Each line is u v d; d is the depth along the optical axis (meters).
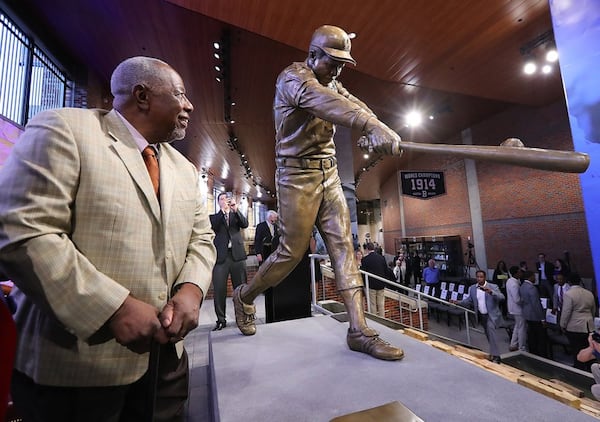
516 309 5.46
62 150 0.77
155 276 0.90
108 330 0.80
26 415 0.81
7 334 0.54
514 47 5.08
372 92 7.69
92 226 0.80
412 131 10.93
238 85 7.47
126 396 0.98
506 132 9.27
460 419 1.03
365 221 24.17
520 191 9.10
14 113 5.68
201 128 10.40
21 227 0.67
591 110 2.50
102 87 8.55
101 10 5.47
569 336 4.48
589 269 7.43
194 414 1.89
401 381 1.32
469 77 6.08
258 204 30.27
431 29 4.53
